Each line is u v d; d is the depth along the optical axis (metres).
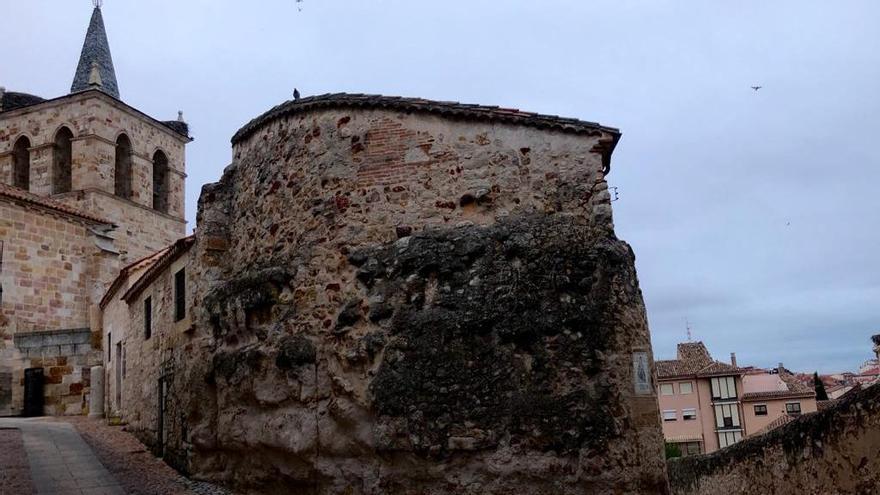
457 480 9.56
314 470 10.41
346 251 10.80
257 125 12.46
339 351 10.48
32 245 27.72
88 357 23.30
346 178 11.06
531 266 10.13
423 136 10.90
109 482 12.10
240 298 11.75
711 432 49.69
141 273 18.67
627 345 9.87
